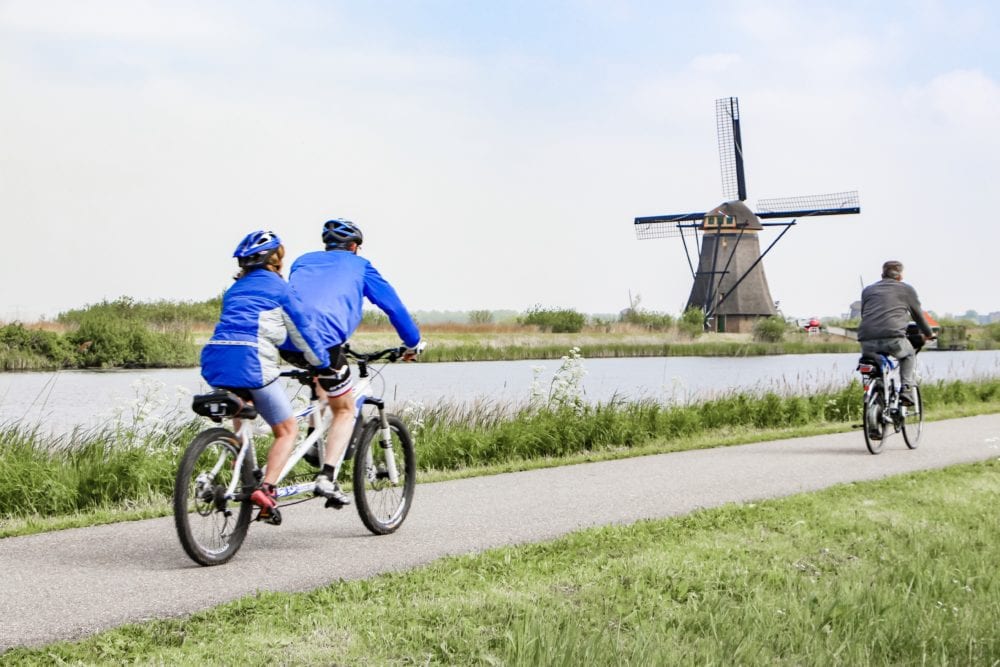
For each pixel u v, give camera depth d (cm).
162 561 623
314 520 772
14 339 3753
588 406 1366
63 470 900
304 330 623
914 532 701
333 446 669
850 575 582
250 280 625
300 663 429
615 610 509
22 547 665
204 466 618
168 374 3334
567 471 1037
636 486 930
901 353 1173
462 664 433
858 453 1178
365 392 706
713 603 525
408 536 705
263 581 573
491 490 910
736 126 7325
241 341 609
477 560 612
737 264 7388
